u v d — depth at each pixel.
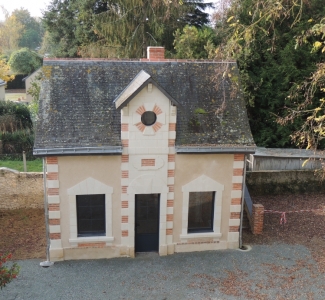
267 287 11.20
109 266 12.20
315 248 13.59
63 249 12.38
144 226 12.91
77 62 13.14
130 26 23.91
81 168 11.83
